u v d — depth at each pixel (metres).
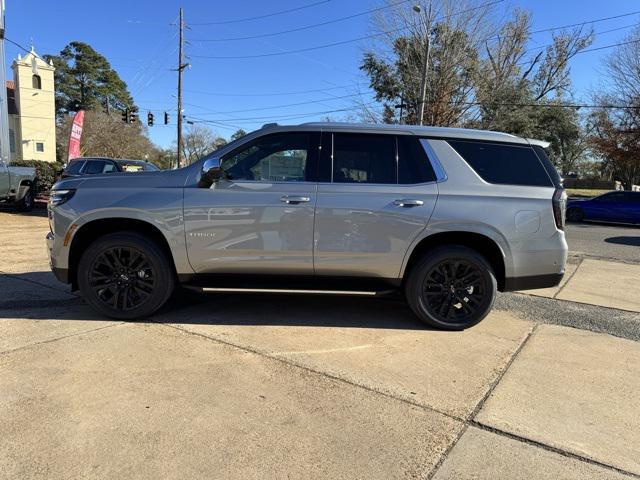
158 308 4.71
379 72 35.41
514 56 32.41
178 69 40.47
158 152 77.31
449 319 4.70
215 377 3.53
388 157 4.65
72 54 66.81
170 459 2.55
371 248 4.54
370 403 3.21
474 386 3.51
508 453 2.70
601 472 2.55
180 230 4.52
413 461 2.60
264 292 4.66
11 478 2.37
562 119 51.38
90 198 4.54
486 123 32.38
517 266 4.61
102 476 2.40
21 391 3.22
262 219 4.50
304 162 4.63
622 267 8.70
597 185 56.44
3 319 4.67
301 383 3.47
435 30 29.55
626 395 3.43
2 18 19.16
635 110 32.00
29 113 43.25
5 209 16.58
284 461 2.57
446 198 4.54
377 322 4.91
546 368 3.88
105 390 3.27
